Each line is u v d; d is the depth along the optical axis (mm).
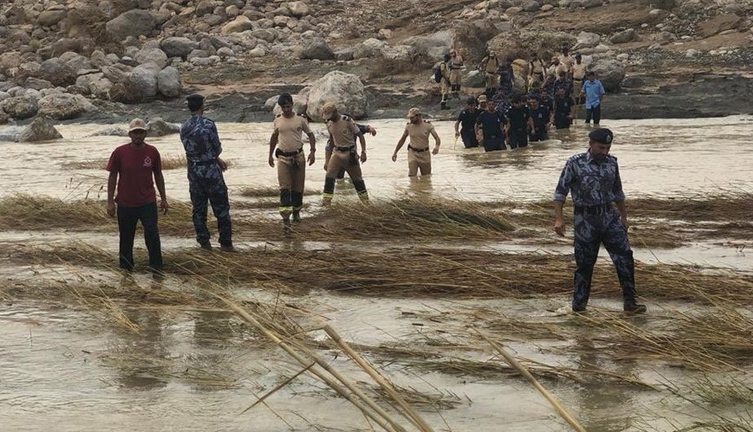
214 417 7574
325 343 9273
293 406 7781
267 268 12477
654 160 24078
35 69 51875
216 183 13891
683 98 39906
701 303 10523
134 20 60844
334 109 17297
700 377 8227
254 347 9320
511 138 28328
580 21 56031
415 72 49562
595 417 7387
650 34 53969
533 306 10633
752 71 45438
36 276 12609
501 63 42906
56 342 9695
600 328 9711
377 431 7234
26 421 7551
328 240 14695
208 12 62938
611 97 41031
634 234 14398
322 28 60969
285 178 15852
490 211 16016
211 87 49688
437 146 22219
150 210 12773
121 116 42906
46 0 65875
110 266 13070
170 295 11273
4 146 33031
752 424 7145
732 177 20812
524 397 7867
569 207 16969
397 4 64500
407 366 8648
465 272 11844
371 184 21359
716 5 56000
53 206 17422
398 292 11297
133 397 8070
